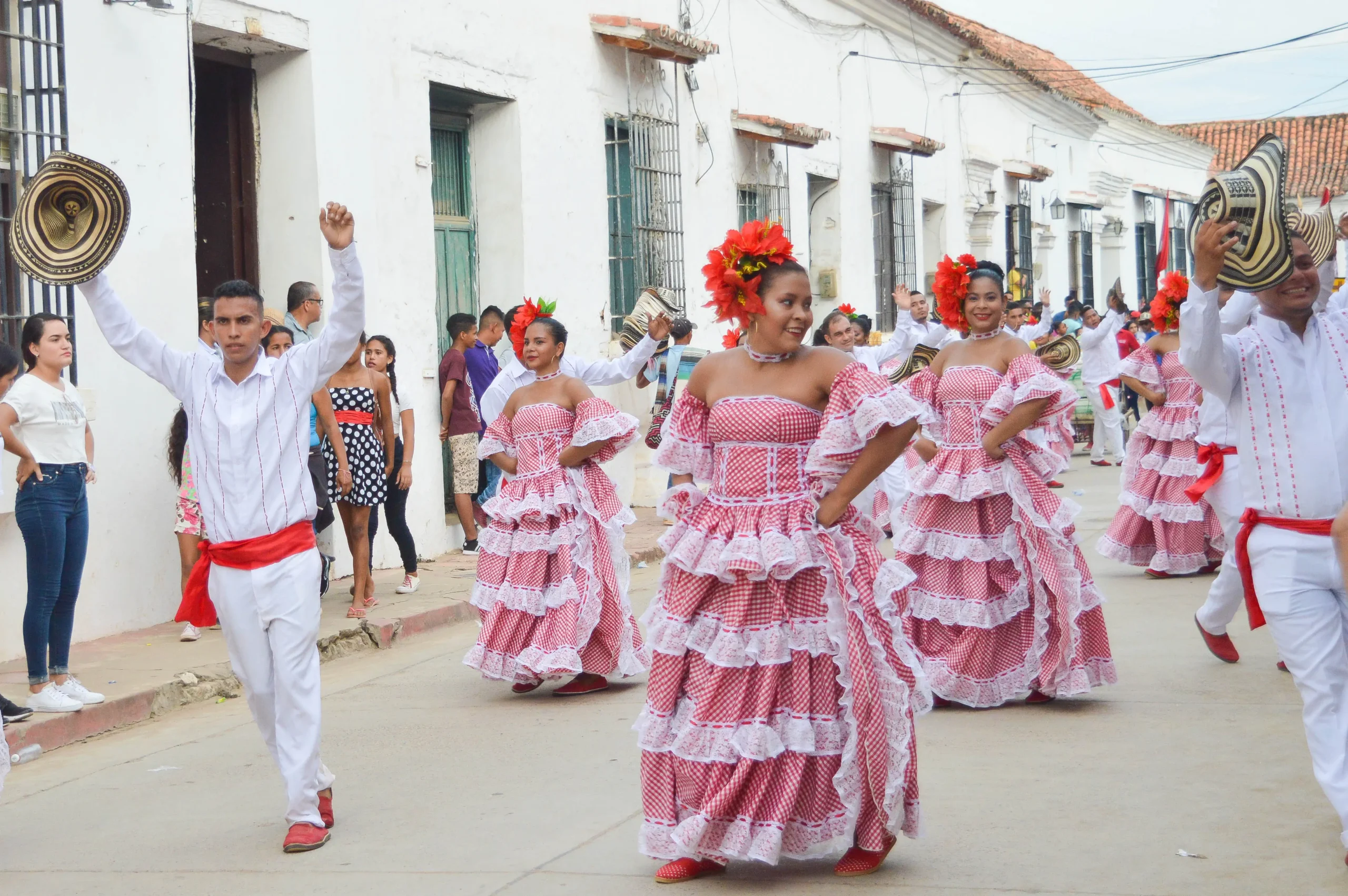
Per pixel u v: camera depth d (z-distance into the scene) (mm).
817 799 4434
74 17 8469
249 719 7301
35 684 6918
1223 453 6664
